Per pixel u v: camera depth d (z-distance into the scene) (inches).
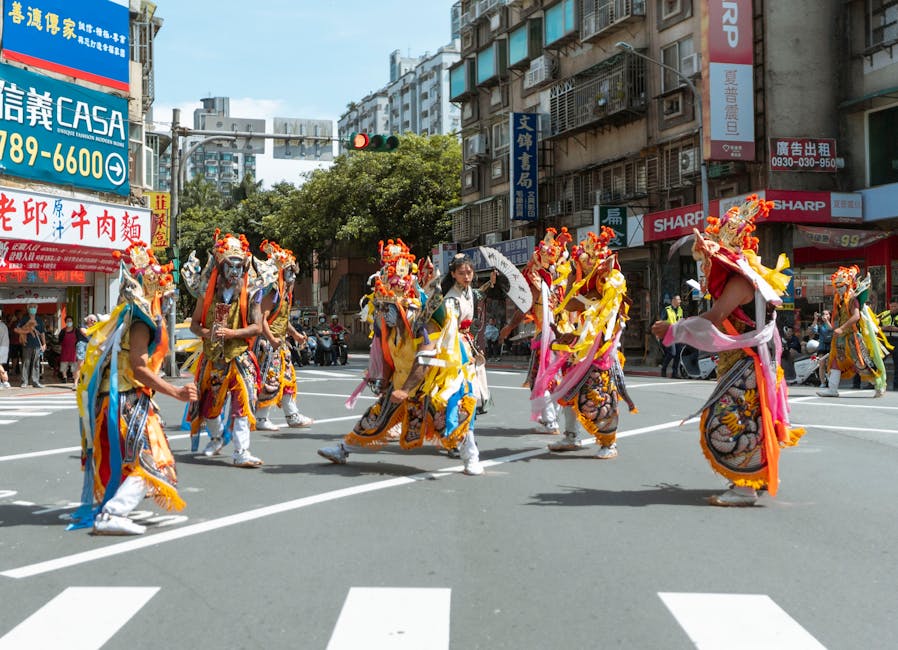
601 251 326.6
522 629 148.0
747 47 947.3
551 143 1395.2
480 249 384.5
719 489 269.0
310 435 409.7
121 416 216.5
